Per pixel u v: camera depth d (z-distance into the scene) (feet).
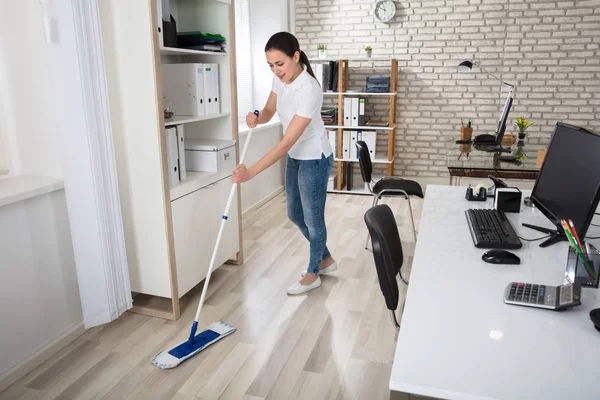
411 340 3.95
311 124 9.35
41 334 7.89
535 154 13.15
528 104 17.92
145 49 8.09
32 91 7.85
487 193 8.43
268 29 17.74
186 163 10.42
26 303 7.58
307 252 12.55
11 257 7.28
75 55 7.40
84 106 7.59
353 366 7.66
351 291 10.29
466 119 18.49
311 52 19.26
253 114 9.02
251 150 16.33
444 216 7.41
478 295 4.75
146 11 7.92
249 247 12.96
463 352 3.77
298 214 10.37
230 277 11.03
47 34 7.22
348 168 18.47
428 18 17.97
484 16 17.53
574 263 4.91
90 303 8.20
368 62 18.75
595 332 4.06
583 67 17.21
